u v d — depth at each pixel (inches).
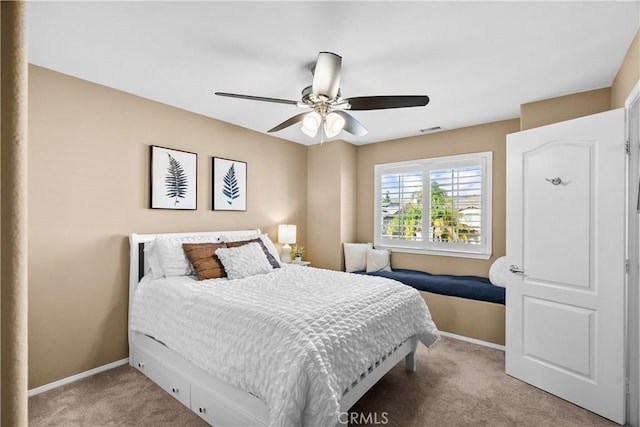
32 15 71.9
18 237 12.3
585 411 88.8
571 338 93.0
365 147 195.6
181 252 115.6
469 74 100.3
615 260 85.1
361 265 178.2
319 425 60.5
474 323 136.2
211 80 105.7
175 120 129.8
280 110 134.1
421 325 104.7
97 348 107.9
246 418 71.5
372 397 94.3
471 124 153.5
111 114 111.5
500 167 148.8
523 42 82.7
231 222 152.4
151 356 102.5
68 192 101.8
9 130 12.1
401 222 180.5
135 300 110.7
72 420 83.0
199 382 84.2
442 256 166.9
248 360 70.7
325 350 67.2
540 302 100.5
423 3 68.0
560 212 96.2
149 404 89.7
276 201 176.7
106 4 68.4
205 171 140.9
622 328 83.6
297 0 67.0
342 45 84.3
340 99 96.5
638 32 77.5
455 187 162.2
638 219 83.3
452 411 88.0
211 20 74.0
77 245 103.7
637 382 82.4
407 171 179.9
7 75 12.1
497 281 138.6
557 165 97.0
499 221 149.4
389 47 85.0
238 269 115.7
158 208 123.2
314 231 194.7
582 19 73.2
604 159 87.5
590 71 98.3
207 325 82.3
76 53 88.8
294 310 75.9
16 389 12.4
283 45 84.5
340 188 184.1
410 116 141.3
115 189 112.4
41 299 96.7
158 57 91.0
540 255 100.6
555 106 118.3
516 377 105.8
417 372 109.7
